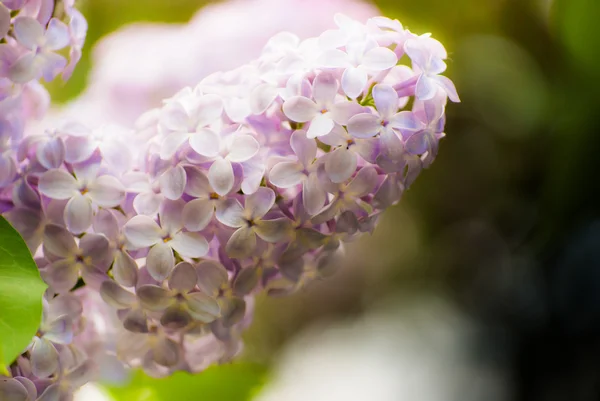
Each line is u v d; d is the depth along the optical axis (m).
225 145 0.51
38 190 0.52
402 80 0.52
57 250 0.52
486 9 0.91
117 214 0.52
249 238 0.51
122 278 0.52
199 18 0.75
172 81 0.68
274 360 1.01
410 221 1.04
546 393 0.83
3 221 0.50
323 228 0.53
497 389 0.90
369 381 1.03
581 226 0.83
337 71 0.51
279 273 0.53
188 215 0.51
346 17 0.53
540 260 0.87
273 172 0.51
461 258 1.01
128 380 0.58
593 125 0.81
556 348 0.83
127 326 0.53
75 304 0.52
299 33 0.67
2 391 0.51
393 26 0.53
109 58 0.71
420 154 0.52
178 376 0.61
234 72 0.53
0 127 0.52
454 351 1.00
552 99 0.87
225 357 0.56
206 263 0.52
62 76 0.54
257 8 0.68
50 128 0.53
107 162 0.52
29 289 0.50
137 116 0.68
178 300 0.52
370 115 0.51
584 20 0.78
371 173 0.51
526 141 0.92
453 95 0.52
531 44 0.90
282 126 0.52
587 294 0.79
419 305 1.06
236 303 0.52
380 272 1.08
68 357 0.53
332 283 1.05
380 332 1.09
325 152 0.52
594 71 0.80
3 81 0.52
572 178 0.82
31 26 0.52
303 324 1.06
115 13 0.85
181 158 0.52
